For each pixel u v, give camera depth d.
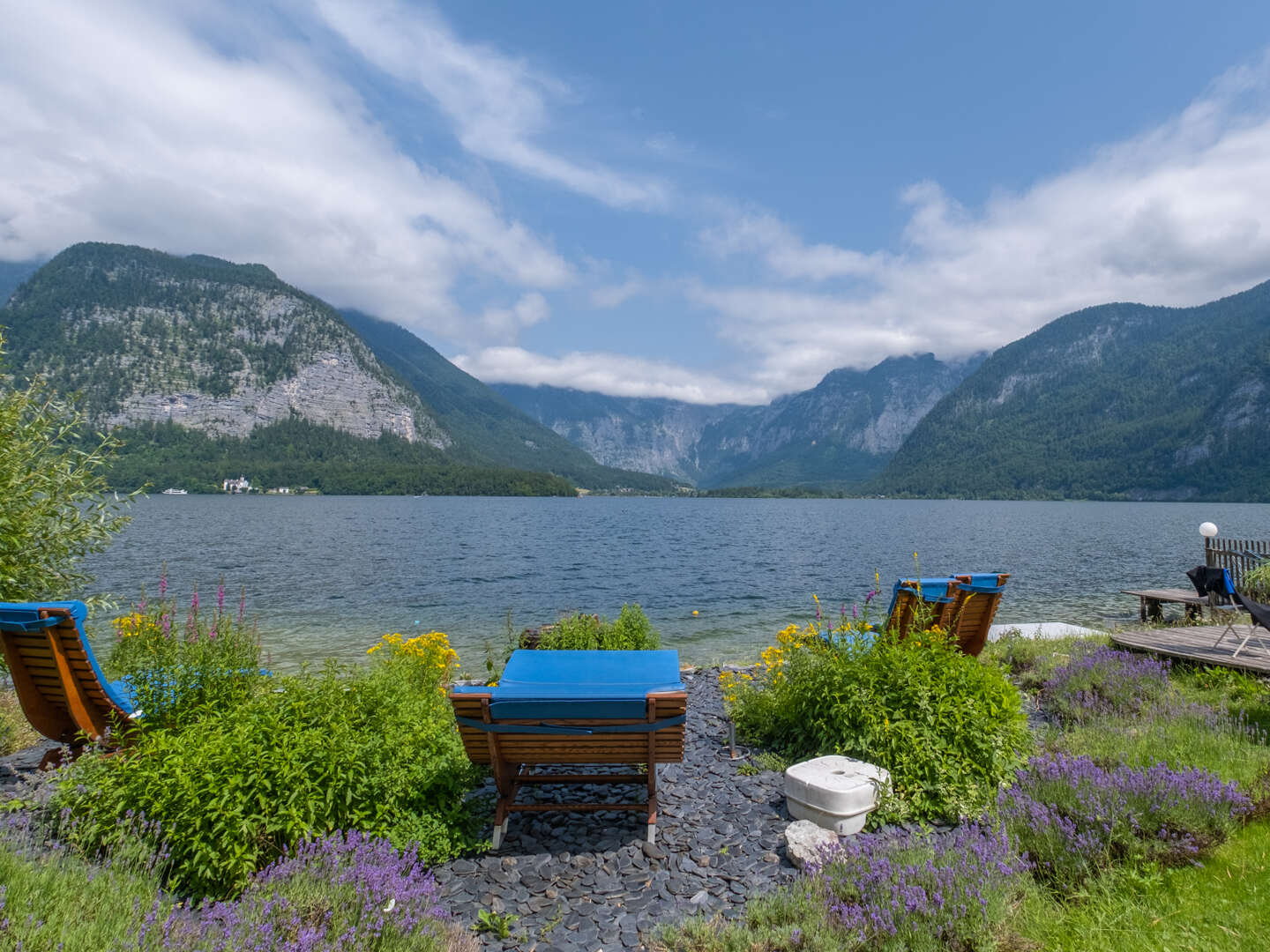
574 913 4.06
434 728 5.38
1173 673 8.79
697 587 30.44
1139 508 188.88
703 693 9.52
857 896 3.91
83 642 5.49
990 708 5.75
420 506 162.88
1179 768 4.98
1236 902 3.60
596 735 4.93
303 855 4.04
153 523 78.31
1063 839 4.20
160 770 4.36
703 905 4.11
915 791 5.32
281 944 3.28
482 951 3.70
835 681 6.25
